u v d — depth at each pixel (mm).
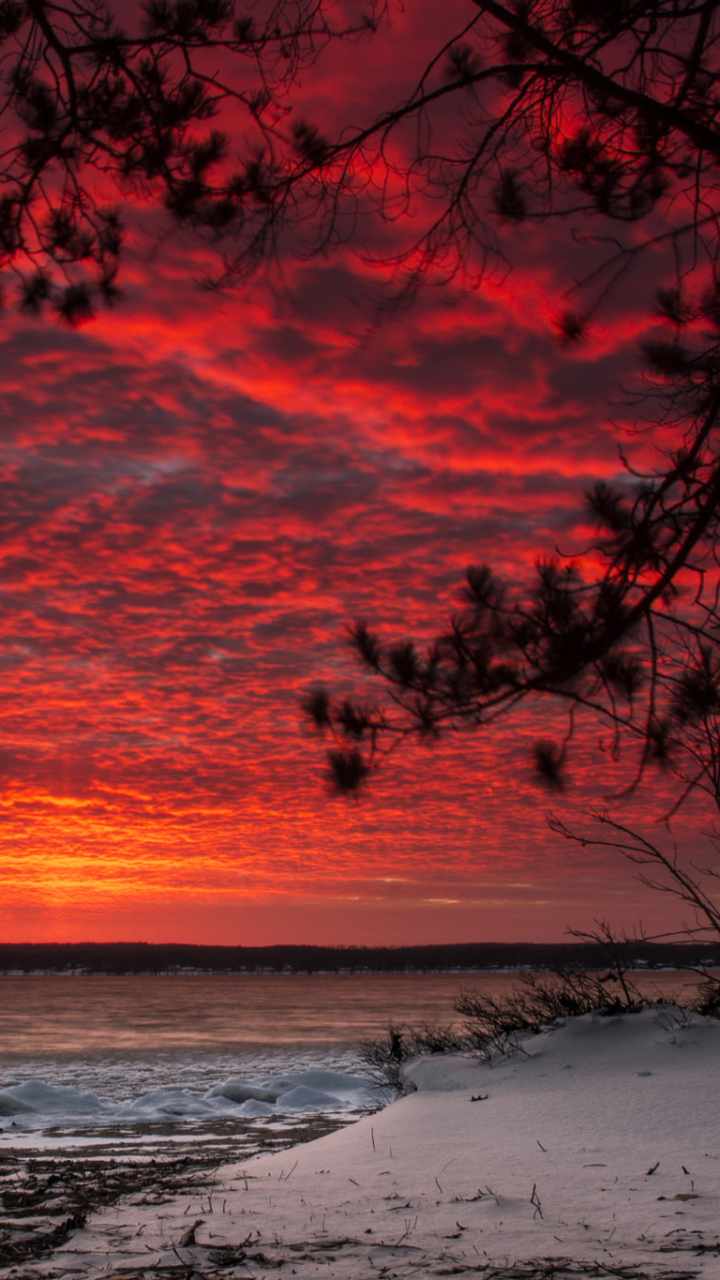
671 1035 8742
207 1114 14461
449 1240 4391
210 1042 35469
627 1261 3881
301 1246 4398
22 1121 13406
